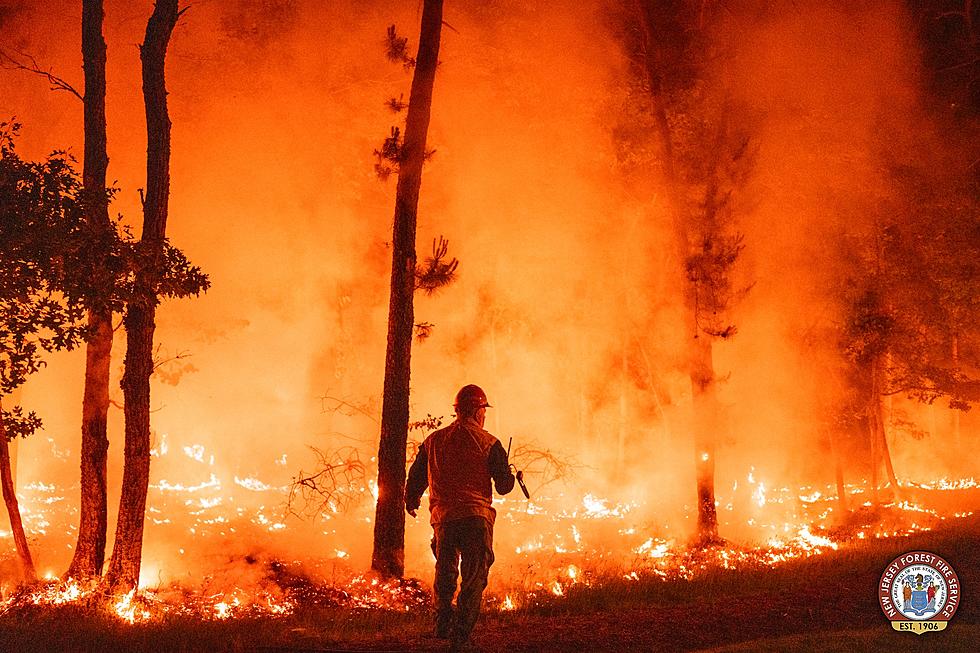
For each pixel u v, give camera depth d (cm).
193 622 807
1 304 873
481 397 727
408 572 1204
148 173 974
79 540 978
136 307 955
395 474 1110
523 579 1107
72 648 694
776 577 1055
